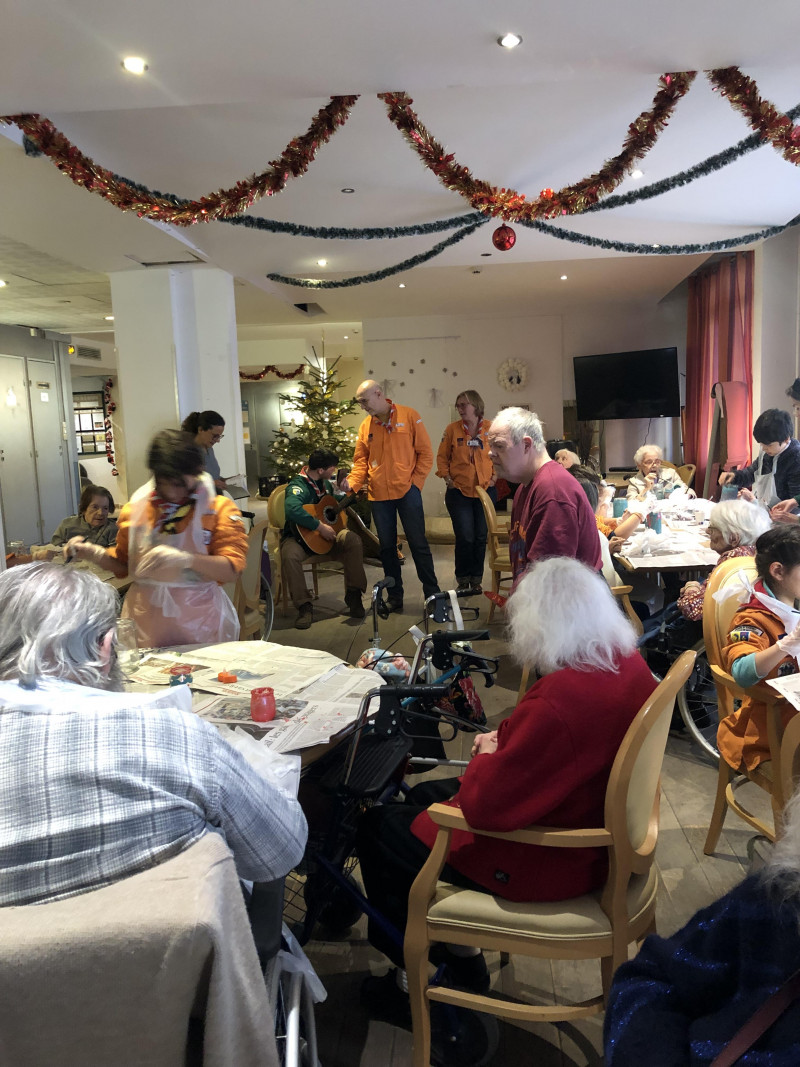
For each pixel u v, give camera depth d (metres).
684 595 3.10
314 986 1.38
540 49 2.68
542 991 1.87
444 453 5.88
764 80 3.11
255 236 5.20
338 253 5.78
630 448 9.90
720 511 2.96
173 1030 0.91
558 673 1.44
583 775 1.41
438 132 3.52
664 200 4.68
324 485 5.50
